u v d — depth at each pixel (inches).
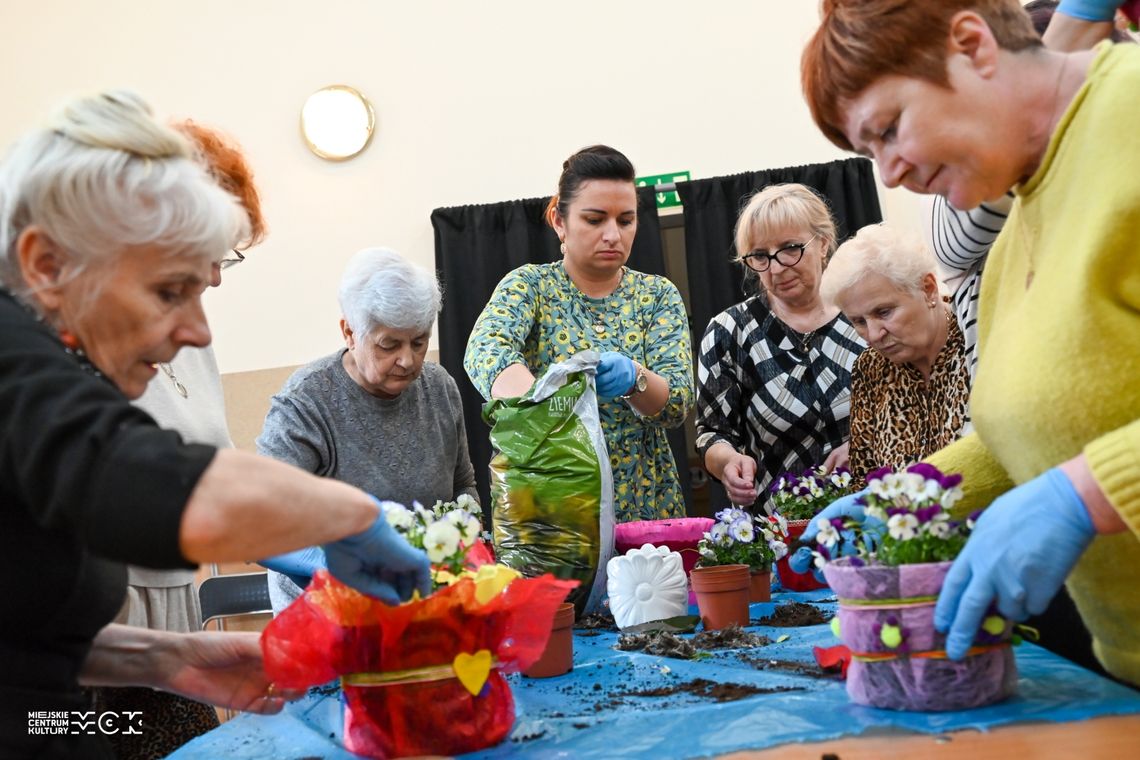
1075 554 40.1
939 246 79.9
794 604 79.5
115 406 35.5
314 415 84.4
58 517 34.9
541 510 80.3
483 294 165.0
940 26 43.0
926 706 44.2
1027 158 45.9
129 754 69.3
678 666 60.0
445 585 49.3
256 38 176.6
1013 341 46.0
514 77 173.0
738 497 104.3
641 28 171.3
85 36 178.1
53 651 41.1
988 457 55.4
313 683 46.8
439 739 45.8
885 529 47.8
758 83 168.7
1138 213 40.2
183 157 41.1
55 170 37.9
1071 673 48.5
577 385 82.1
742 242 108.2
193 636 52.1
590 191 101.0
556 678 60.2
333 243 173.6
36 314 39.6
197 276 41.2
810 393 108.5
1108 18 65.1
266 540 35.1
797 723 44.2
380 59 174.9
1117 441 38.9
